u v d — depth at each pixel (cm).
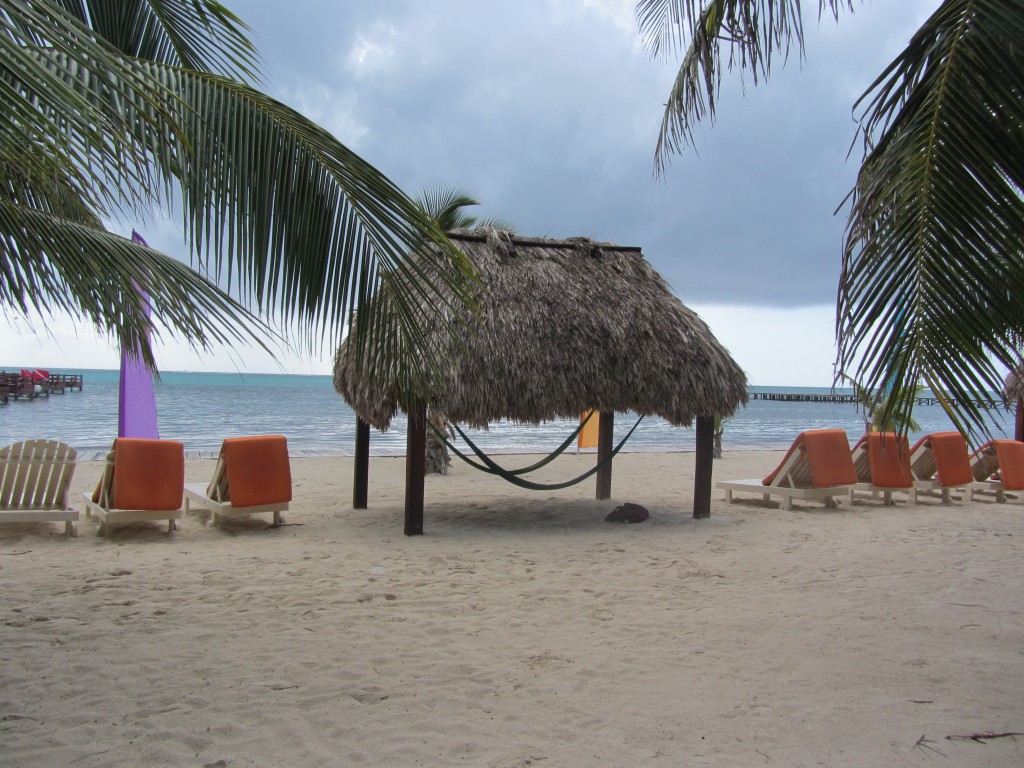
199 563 647
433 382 738
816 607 536
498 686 387
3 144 244
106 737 322
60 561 643
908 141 282
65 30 230
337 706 359
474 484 1239
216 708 354
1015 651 444
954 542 774
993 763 308
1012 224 265
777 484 1000
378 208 360
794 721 347
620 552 721
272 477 812
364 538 773
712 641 461
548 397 774
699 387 855
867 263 282
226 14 367
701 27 500
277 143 345
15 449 727
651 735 332
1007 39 268
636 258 958
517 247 900
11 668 398
